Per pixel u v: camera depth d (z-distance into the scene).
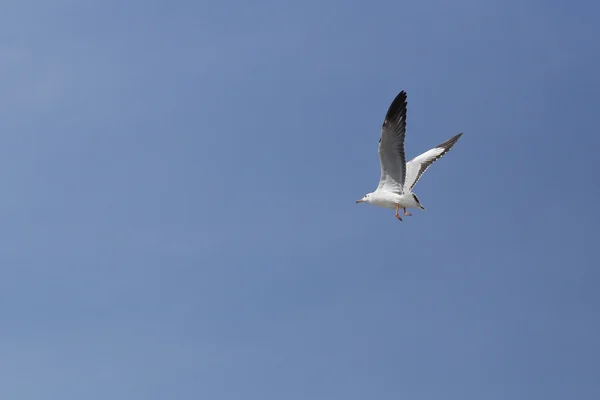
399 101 28.77
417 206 29.56
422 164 34.56
